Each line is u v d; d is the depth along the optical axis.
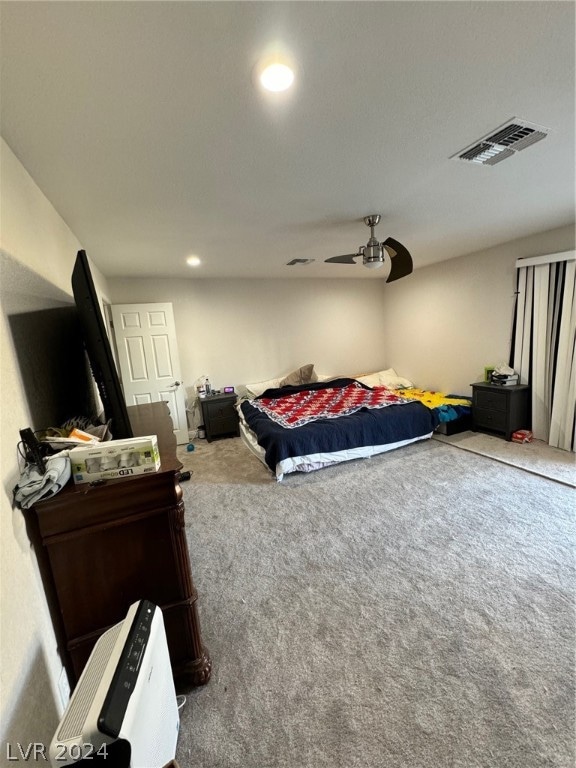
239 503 2.94
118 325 4.39
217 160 1.73
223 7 0.91
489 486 2.93
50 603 1.21
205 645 1.59
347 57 1.12
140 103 1.28
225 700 1.34
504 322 4.17
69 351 2.03
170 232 2.80
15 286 1.29
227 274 4.88
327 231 3.10
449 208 2.70
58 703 1.14
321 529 2.48
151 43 1.01
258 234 3.05
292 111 1.39
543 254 3.64
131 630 1.00
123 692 0.83
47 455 1.24
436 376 5.30
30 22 0.91
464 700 1.28
